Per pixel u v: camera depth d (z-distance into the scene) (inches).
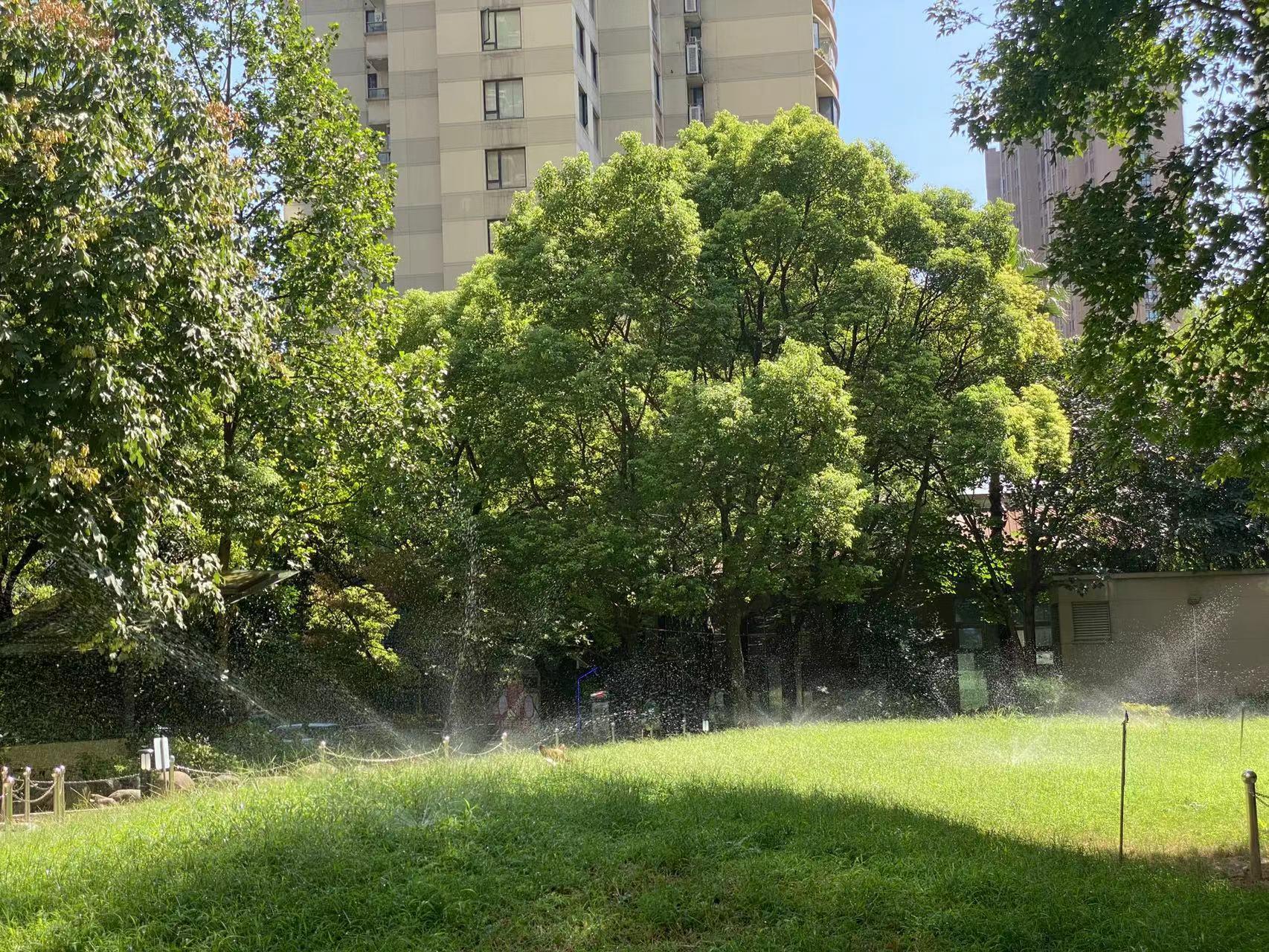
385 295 918.4
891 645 1283.2
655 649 1205.1
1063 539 1322.6
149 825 382.9
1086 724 880.3
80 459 494.6
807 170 1102.4
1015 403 1103.0
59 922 275.4
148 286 517.3
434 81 1819.6
